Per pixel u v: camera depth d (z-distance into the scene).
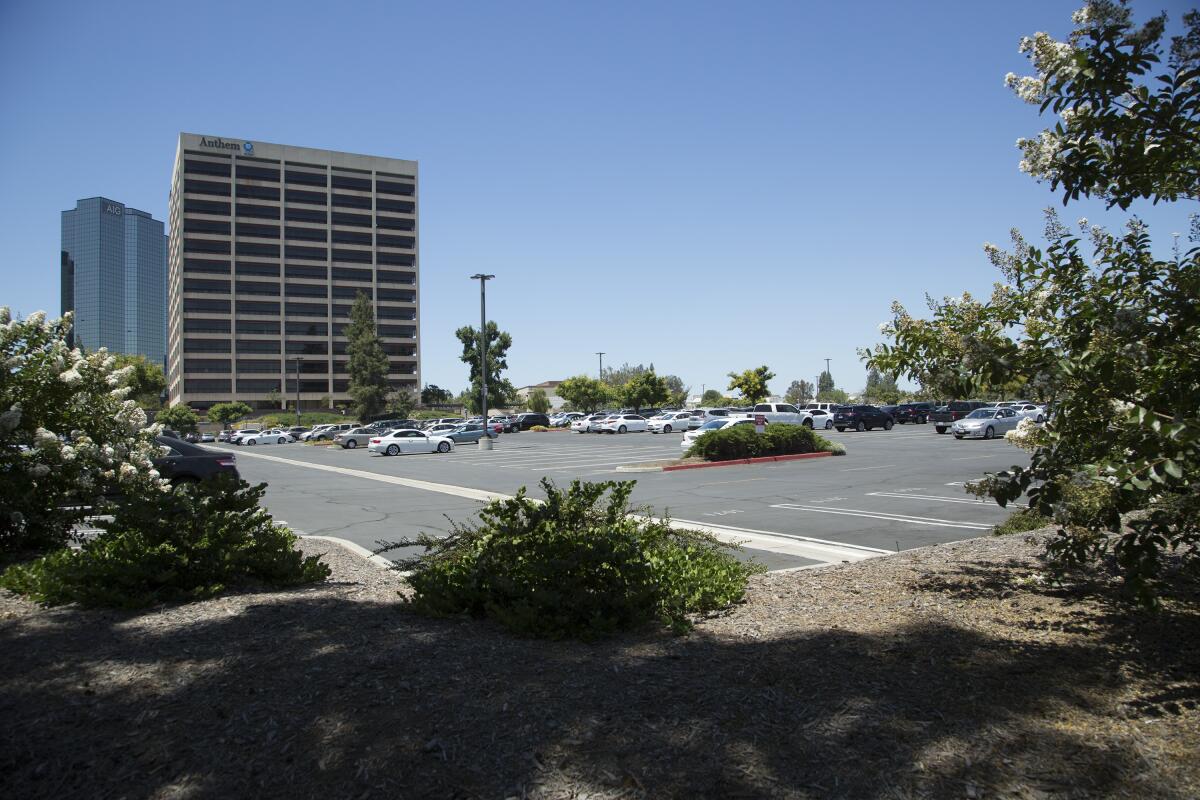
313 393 109.31
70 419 8.82
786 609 5.70
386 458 35.66
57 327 8.94
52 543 8.27
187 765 3.22
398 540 10.62
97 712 3.72
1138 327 4.30
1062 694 3.80
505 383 87.56
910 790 2.97
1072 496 4.89
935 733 3.38
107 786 3.08
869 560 7.75
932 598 5.80
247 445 65.56
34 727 3.57
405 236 115.88
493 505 5.70
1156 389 4.10
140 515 6.21
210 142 104.25
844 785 3.01
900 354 5.33
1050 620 5.09
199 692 3.93
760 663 4.28
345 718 3.58
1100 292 4.70
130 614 5.57
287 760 3.24
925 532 10.52
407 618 5.38
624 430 57.91
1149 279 4.67
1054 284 5.01
